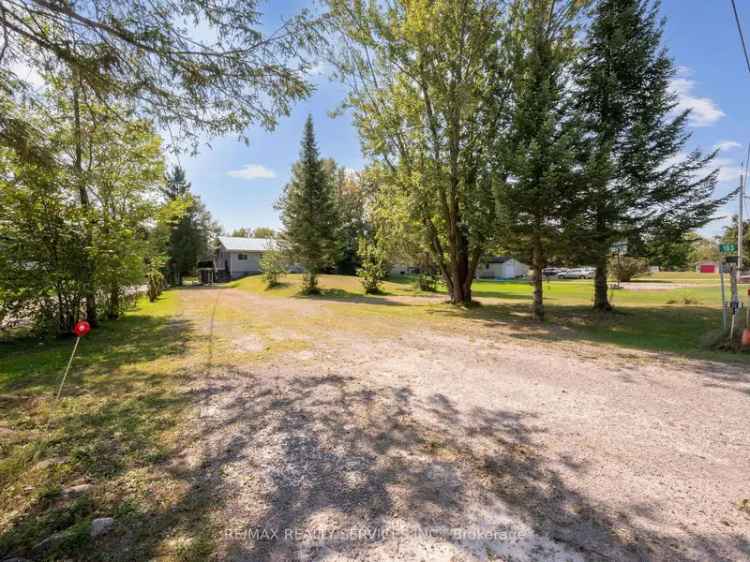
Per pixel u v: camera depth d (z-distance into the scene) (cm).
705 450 303
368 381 485
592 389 455
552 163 891
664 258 1301
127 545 194
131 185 1031
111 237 877
